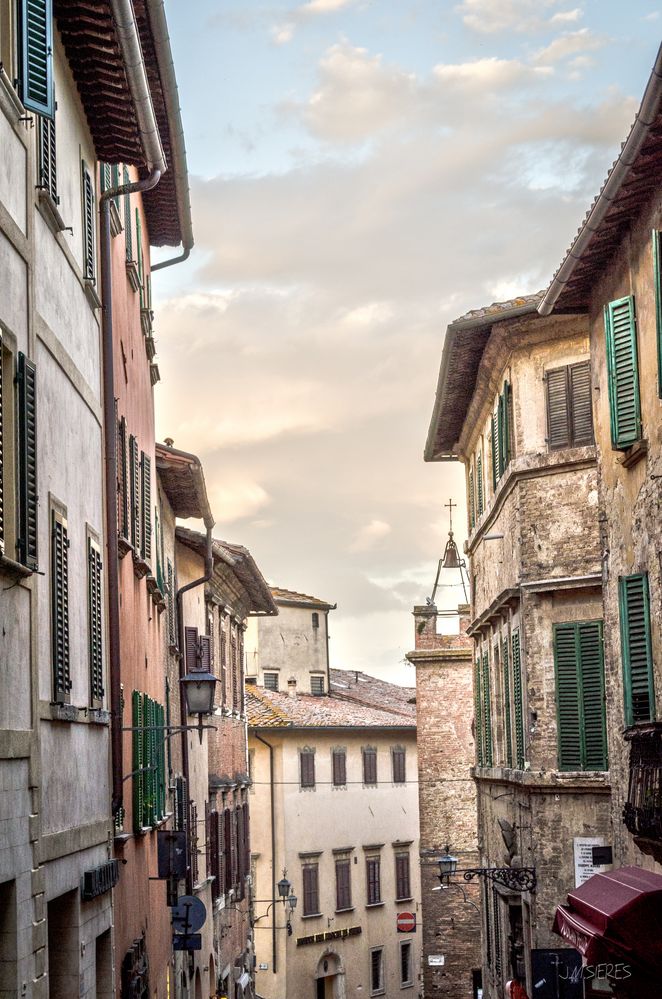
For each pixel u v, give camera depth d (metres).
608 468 21.12
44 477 14.75
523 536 25.78
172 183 25.36
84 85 17.59
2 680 12.62
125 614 21.47
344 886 62.88
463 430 34.56
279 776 60.03
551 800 25.00
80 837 16.02
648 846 17.66
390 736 67.88
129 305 23.72
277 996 58.00
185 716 31.73
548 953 23.19
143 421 25.67
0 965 12.70
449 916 45.78
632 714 19.34
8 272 13.30
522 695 25.86
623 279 19.97
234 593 44.47
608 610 21.22
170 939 27.98
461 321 26.56
